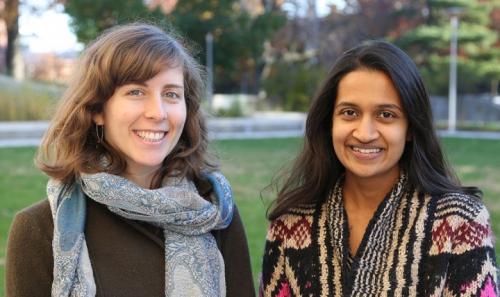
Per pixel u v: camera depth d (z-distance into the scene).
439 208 1.78
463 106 25.44
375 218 1.79
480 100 25.38
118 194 1.72
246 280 1.97
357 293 1.75
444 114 25.62
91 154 1.79
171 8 25.14
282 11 30.14
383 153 1.81
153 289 1.76
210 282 1.80
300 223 1.93
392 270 1.75
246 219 5.75
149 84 1.76
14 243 1.68
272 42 30.17
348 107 1.82
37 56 32.84
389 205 1.80
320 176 1.93
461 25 25.91
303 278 1.88
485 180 8.50
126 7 21.22
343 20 29.80
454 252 1.73
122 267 1.75
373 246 1.78
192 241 1.82
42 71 29.91
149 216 1.75
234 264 1.95
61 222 1.69
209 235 1.88
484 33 25.77
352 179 1.92
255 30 24.00
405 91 1.75
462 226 1.73
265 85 26.66
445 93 25.36
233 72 26.34
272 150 12.50
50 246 1.69
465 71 24.72
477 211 1.74
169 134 1.82
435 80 24.55
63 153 1.77
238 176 8.66
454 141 14.92
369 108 1.79
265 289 1.99
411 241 1.76
